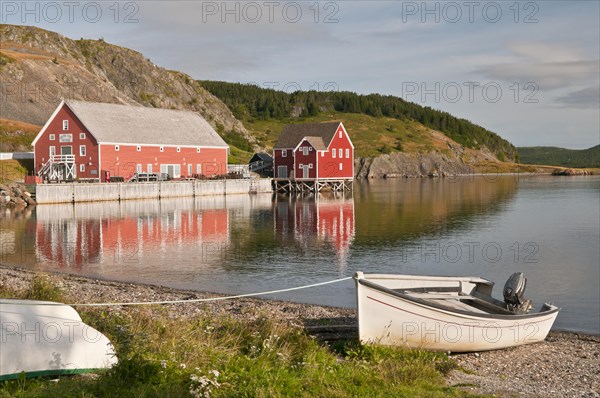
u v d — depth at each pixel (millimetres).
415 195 77562
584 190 89812
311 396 8586
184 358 9477
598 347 14430
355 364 10844
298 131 88188
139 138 68812
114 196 60000
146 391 7887
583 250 32312
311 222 44062
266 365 9586
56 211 49500
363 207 58000
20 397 7664
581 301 20609
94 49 163750
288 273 24516
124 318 12227
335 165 85875
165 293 19125
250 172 85750
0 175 62500
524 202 65688
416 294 14422
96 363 9055
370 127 193375
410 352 11961
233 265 26250
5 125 82812
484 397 9367
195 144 75375
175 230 38406
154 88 160375
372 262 27516
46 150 67000
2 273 22516
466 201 66750
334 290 21016
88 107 67688
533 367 12344
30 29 157125
